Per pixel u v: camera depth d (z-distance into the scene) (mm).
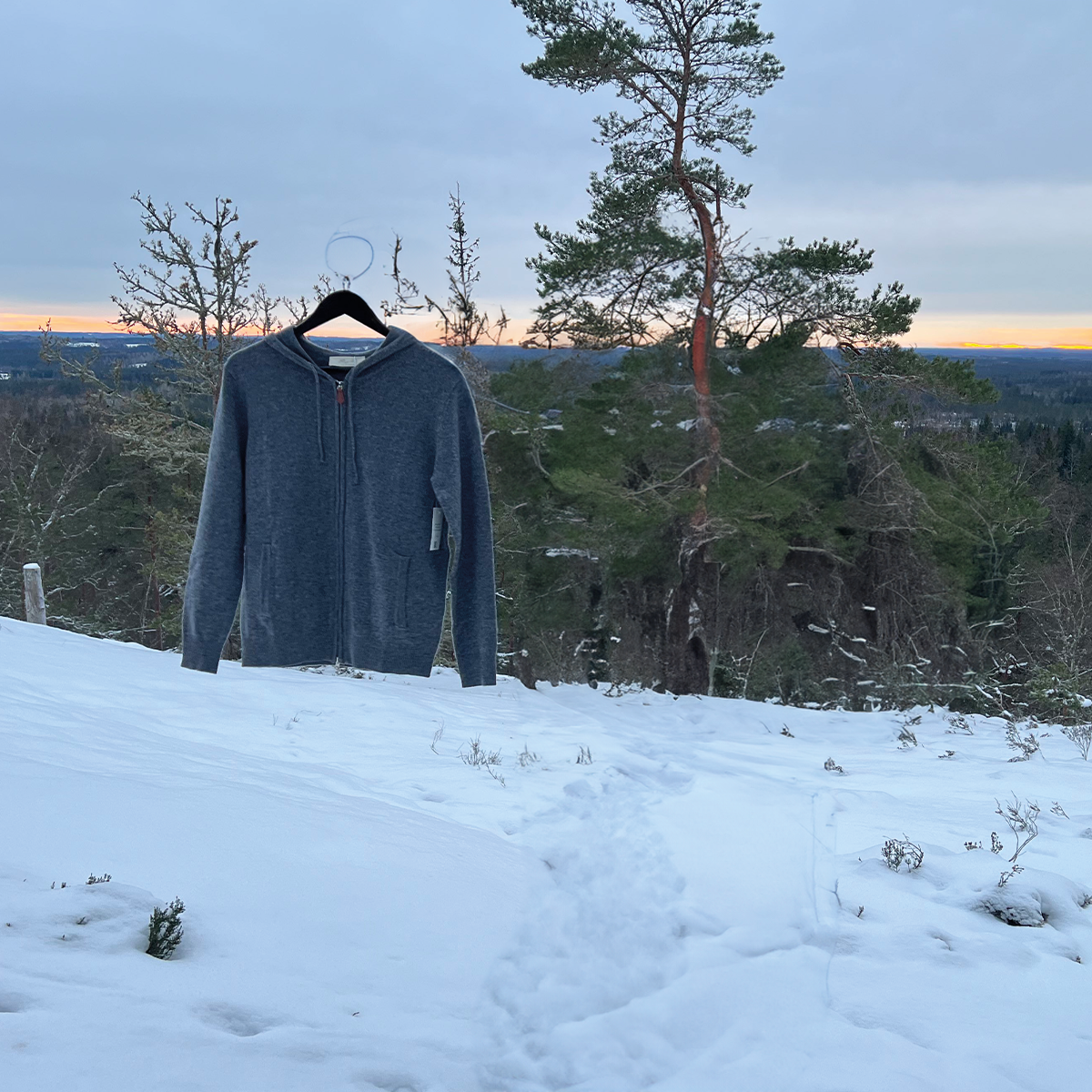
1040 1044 2629
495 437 23344
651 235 20469
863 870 4227
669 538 22781
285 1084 1882
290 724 8000
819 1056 2514
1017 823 5207
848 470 23422
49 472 34906
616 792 6043
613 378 22547
